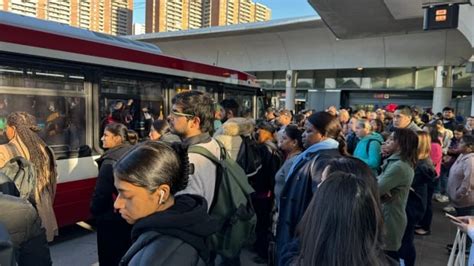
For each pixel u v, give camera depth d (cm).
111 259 363
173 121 276
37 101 493
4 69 459
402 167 348
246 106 973
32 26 493
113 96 590
